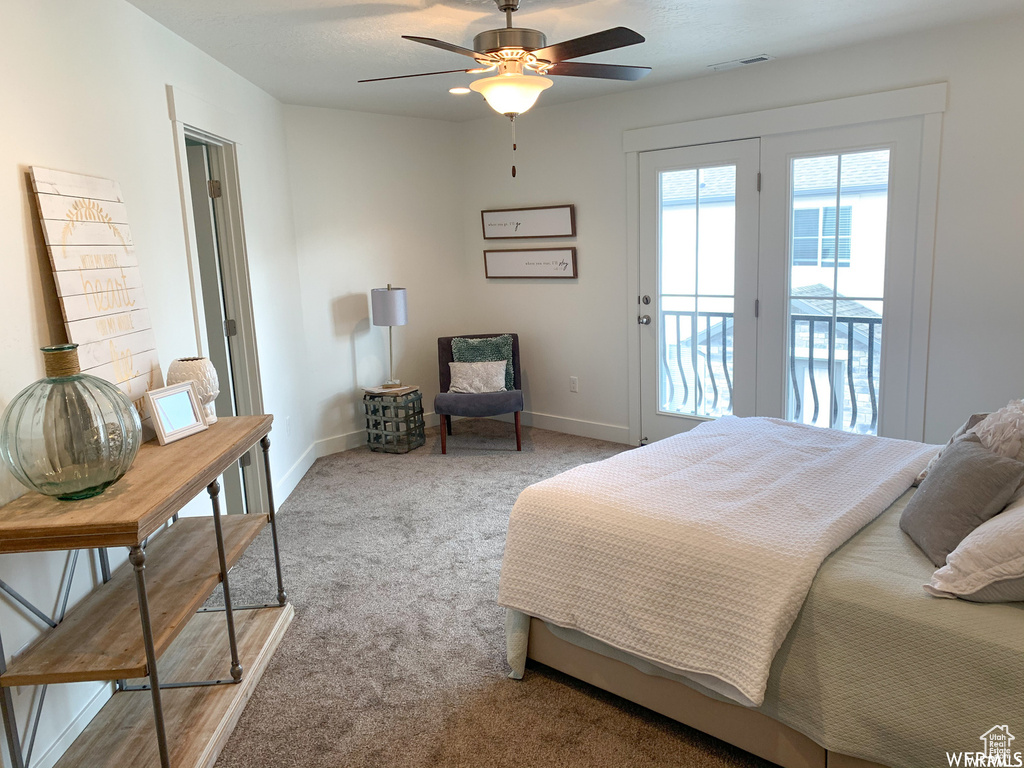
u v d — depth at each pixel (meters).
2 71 1.87
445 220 5.48
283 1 2.60
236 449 2.27
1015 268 3.32
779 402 4.21
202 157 3.67
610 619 2.08
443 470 4.56
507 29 2.42
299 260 4.73
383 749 2.06
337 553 3.38
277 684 2.38
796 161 3.91
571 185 4.91
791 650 1.79
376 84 4.06
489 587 3.01
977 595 1.61
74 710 2.06
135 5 2.60
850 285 3.85
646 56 3.67
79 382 1.78
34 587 1.92
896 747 1.65
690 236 4.43
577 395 5.21
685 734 2.10
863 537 2.01
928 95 3.40
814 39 3.43
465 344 5.13
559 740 2.08
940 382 3.60
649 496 2.25
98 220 2.25
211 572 2.21
